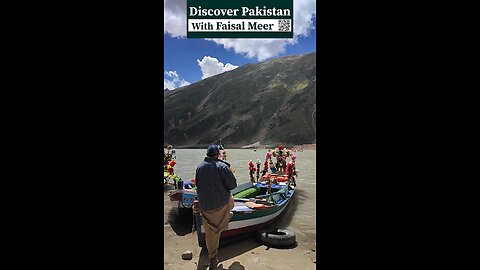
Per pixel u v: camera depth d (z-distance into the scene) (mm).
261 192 9688
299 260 5043
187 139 162875
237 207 6289
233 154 63281
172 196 7746
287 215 8289
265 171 11797
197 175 4594
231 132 151500
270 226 7160
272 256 5238
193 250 5516
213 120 171875
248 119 159250
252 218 6184
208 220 4566
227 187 4594
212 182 4496
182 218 7328
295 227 7098
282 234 6047
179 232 6633
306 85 185875
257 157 48188
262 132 147625
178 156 52250
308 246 5777
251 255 5289
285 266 4789
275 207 7062
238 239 6086
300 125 136000
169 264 4855
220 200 4535
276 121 146750
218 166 4527
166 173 11547
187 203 7066
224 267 4754
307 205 9555
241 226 5949
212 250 4594
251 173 11008
